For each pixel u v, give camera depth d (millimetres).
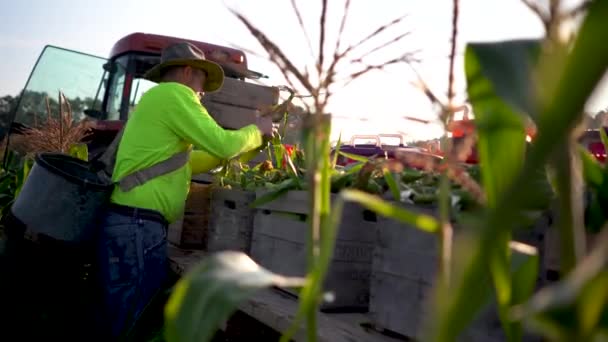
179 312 846
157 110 3137
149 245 3068
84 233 3020
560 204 659
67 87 6434
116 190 3109
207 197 3730
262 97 4387
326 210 981
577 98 485
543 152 504
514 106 600
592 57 473
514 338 893
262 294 2244
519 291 956
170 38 6738
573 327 522
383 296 1744
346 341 1589
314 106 978
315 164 971
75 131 4891
